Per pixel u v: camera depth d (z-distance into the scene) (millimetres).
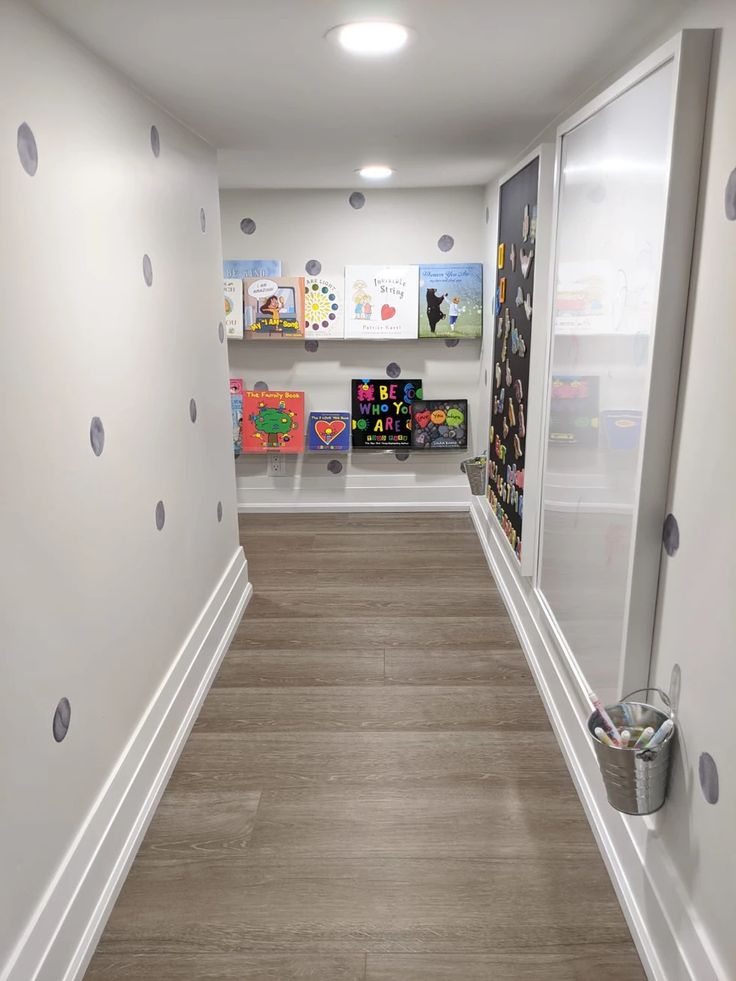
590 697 1465
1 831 1207
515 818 1929
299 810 1960
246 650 2809
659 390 1310
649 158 1329
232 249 4156
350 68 1688
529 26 1404
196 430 2430
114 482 1690
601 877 1736
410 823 1913
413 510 4527
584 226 1761
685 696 1302
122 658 1750
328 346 4297
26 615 1281
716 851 1195
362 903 1667
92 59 1564
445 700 2473
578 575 1896
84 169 1525
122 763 1737
